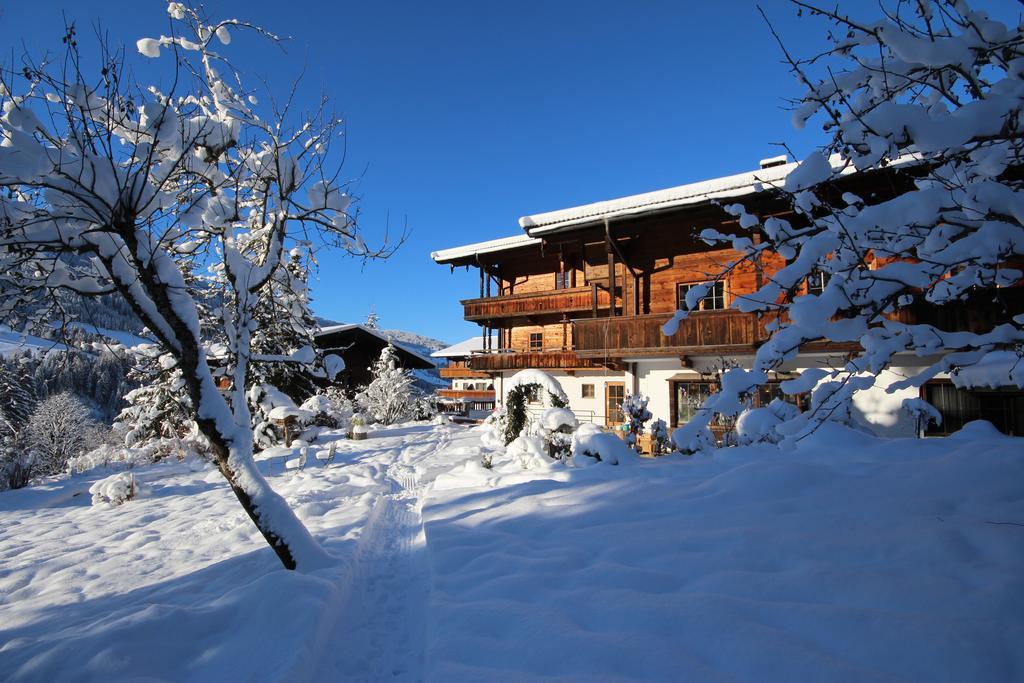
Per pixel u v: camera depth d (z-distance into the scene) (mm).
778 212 11109
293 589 3273
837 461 5309
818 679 2070
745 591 2902
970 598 2514
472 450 13102
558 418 9344
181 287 3676
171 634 2893
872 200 9461
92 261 3869
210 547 5520
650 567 3430
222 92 4520
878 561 3080
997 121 2143
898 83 3008
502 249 19031
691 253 14055
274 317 5477
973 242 2562
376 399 24234
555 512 4914
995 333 3006
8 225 3264
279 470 11484
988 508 3527
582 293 16906
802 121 3299
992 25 2410
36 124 3229
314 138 4891
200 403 3707
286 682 2373
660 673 2230
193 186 4105
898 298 3188
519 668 2402
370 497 7715
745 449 6418
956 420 10422
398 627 3488
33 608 4004
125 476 8906
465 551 4113
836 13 2609
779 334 3078
